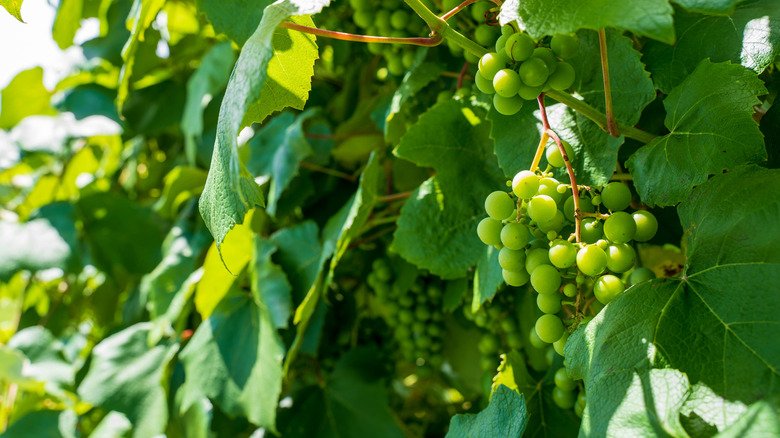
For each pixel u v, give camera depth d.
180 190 1.27
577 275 0.66
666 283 0.64
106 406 1.11
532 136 0.73
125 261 1.47
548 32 0.61
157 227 1.49
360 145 1.10
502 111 0.68
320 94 1.24
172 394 1.14
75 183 1.77
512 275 0.68
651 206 0.68
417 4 0.66
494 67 0.66
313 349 1.00
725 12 0.61
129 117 1.42
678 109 0.68
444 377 1.36
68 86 1.57
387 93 0.99
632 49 0.70
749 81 0.66
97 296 1.62
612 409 0.61
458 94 0.82
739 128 0.65
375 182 0.91
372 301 1.29
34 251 1.34
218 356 1.00
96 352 1.18
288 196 1.10
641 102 0.70
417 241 0.81
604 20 0.60
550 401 0.76
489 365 0.89
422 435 1.25
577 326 0.67
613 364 0.62
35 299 1.72
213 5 0.81
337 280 1.24
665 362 0.61
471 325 1.00
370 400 1.06
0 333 1.70
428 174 1.01
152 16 0.90
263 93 0.71
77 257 1.38
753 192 0.64
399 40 0.67
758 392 0.59
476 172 0.80
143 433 1.09
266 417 0.93
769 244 0.62
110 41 1.39
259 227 1.12
